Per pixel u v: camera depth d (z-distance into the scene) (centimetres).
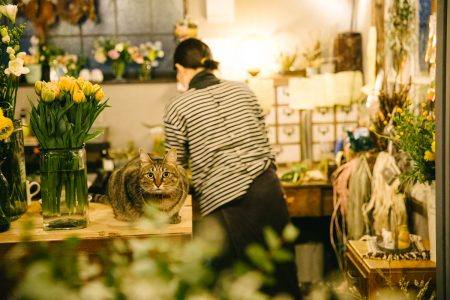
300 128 421
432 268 249
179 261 75
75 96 187
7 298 174
